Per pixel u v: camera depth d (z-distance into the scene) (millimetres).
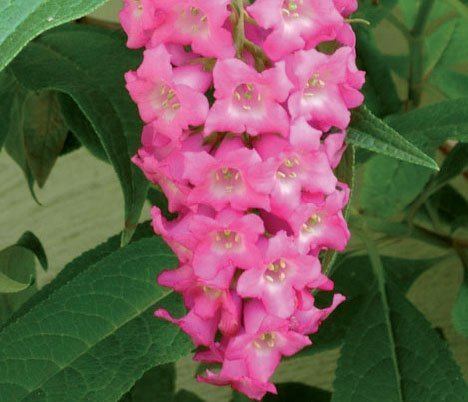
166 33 302
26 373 391
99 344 399
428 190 508
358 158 458
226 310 327
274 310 318
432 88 565
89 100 404
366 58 535
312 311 339
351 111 317
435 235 523
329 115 308
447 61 557
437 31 559
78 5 250
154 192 497
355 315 486
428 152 441
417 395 441
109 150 391
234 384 354
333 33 303
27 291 508
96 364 395
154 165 319
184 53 314
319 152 308
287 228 319
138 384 595
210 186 308
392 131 311
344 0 307
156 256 411
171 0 294
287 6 301
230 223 307
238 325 329
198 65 309
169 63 301
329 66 303
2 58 245
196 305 332
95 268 407
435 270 667
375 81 535
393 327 458
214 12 291
